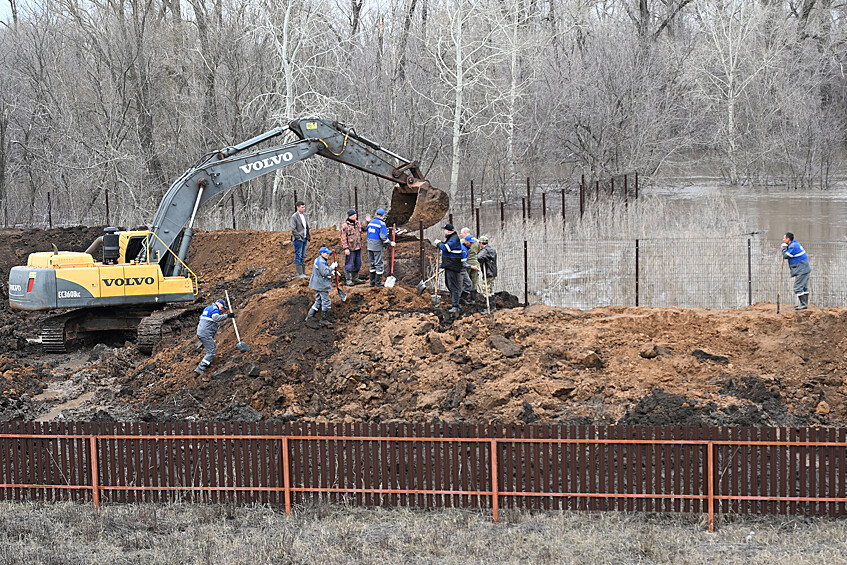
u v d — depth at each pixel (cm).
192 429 1127
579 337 1536
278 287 2061
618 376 1437
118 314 2017
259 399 1445
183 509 1113
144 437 1125
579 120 4347
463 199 4709
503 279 2166
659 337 1547
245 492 1120
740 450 1060
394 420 1357
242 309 1831
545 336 1545
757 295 1953
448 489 1095
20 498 1152
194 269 2552
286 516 1080
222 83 4094
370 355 1517
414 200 2286
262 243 2506
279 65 4003
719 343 1514
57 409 1549
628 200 3531
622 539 991
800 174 4919
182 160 4116
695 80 5000
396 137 4375
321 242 2388
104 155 3888
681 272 2078
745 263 2141
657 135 4600
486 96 4250
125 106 3941
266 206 3900
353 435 1098
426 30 4709
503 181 4506
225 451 1123
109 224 3334
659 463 1055
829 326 1504
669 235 2661
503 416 1320
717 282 2011
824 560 912
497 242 2462
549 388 1390
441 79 4425
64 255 1934
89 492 1145
